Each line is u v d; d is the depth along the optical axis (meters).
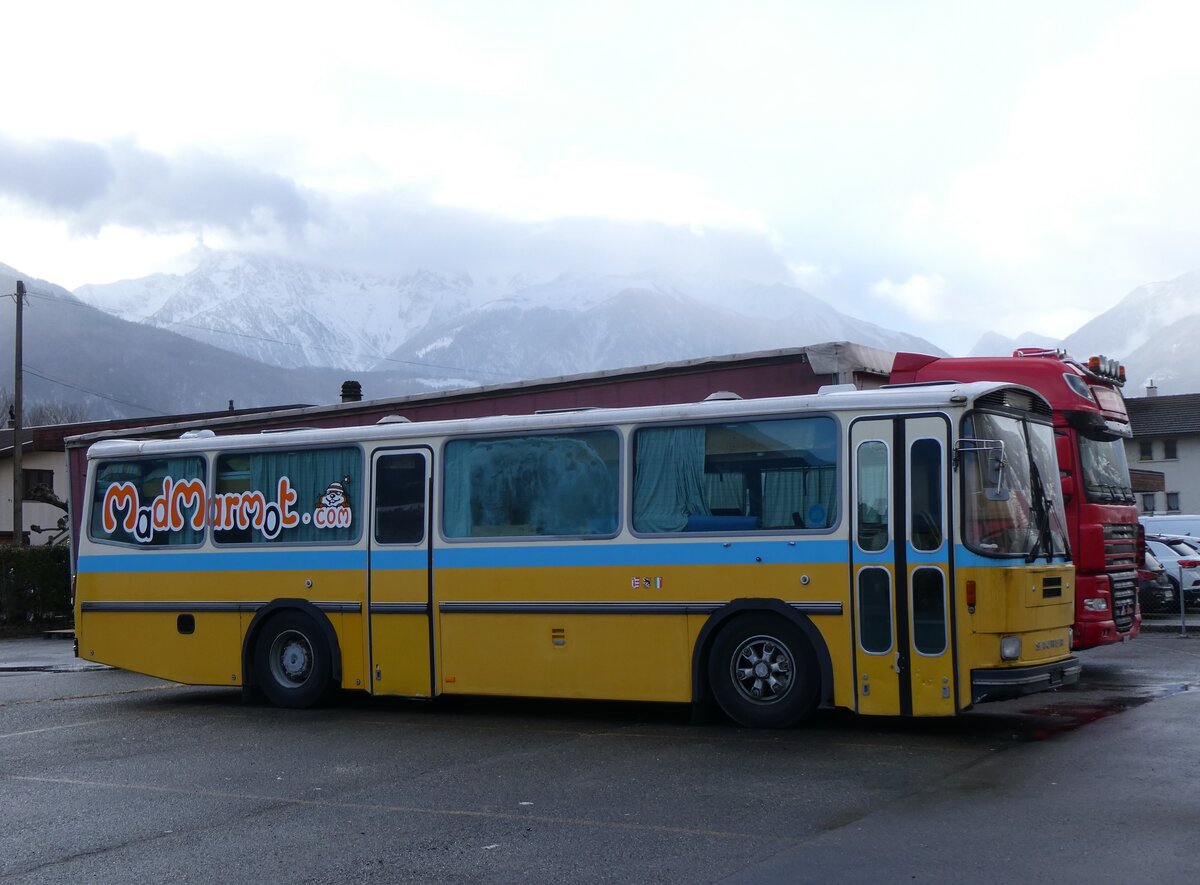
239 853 7.63
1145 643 19.53
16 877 7.28
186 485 14.76
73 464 26.58
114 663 15.01
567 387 18.92
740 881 6.59
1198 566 27.17
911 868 6.67
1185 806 7.76
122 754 11.34
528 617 12.42
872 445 10.96
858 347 15.86
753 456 11.52
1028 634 10.48
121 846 7.92
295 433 14.10
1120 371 15.95
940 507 10.61
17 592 31.45
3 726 13.43
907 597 10.64
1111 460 15.37
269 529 14.13
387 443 13.45
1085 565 14.12
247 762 10.70
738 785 8.92
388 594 13.26
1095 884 6.26
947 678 10.44
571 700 14.16
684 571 11.64
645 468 12.03
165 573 14.77
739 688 11.41
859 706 10.77
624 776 9.45
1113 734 10.43
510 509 12.68
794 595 11.10
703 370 17.17
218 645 14.37
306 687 13.81
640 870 6.89
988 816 7.68
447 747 11.10
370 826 8.17
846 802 8.23
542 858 7.22
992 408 10.97
